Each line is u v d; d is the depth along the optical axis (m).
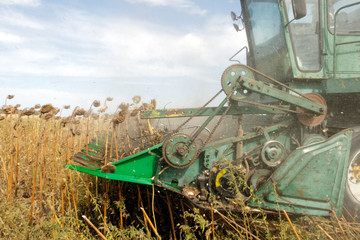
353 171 3.76
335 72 4.26
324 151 3.30
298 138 3.98
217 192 3.32
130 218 3.77
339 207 3.32
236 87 3.48
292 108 3.92
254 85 3.48
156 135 4.01
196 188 3.38
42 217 3.56
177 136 3.17
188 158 3.21
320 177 3.29
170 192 3.38
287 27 4.16
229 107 3.54
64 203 3.92
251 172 3.57
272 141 3.51
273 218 3.34
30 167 4.51
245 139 3.69
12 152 3.78
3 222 3.16
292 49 4.16
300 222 3.42
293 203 3.25
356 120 4.59
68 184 4.22
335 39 4.23
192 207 3.39
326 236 3.19
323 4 4.25
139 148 3.95
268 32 4.70
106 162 3.43
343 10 4.41
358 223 3.48
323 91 4.32
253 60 5.51
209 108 3.95
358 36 4.47
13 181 4.30
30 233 3.19
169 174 3.35
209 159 3.44
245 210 3.00
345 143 3.34
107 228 3.12
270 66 4.78
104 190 4.00
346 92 3.95
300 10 3.49
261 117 4.93
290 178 3.25
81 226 3.57
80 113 3.87
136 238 3.24
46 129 4.08
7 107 3.99
